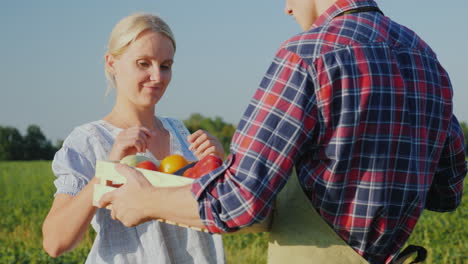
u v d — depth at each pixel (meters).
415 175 1.80
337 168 1.71
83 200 2.41
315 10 1.95
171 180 1.98
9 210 16.80
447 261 7.70
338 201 1.76
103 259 2.57
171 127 3.03
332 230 1.87
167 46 2.64
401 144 1.76
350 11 1.85
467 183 15.81
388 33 1.84
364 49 1.73
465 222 10.08
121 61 2.65
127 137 2.47
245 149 1.68
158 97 2.70
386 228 1.81
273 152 1.66
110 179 2.23
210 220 1.72
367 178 1.73
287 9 2.06
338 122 1.68
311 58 1.69
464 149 2.19
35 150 86.31
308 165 1.77
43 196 21.12
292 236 1.93
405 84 1.78
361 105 1.69
